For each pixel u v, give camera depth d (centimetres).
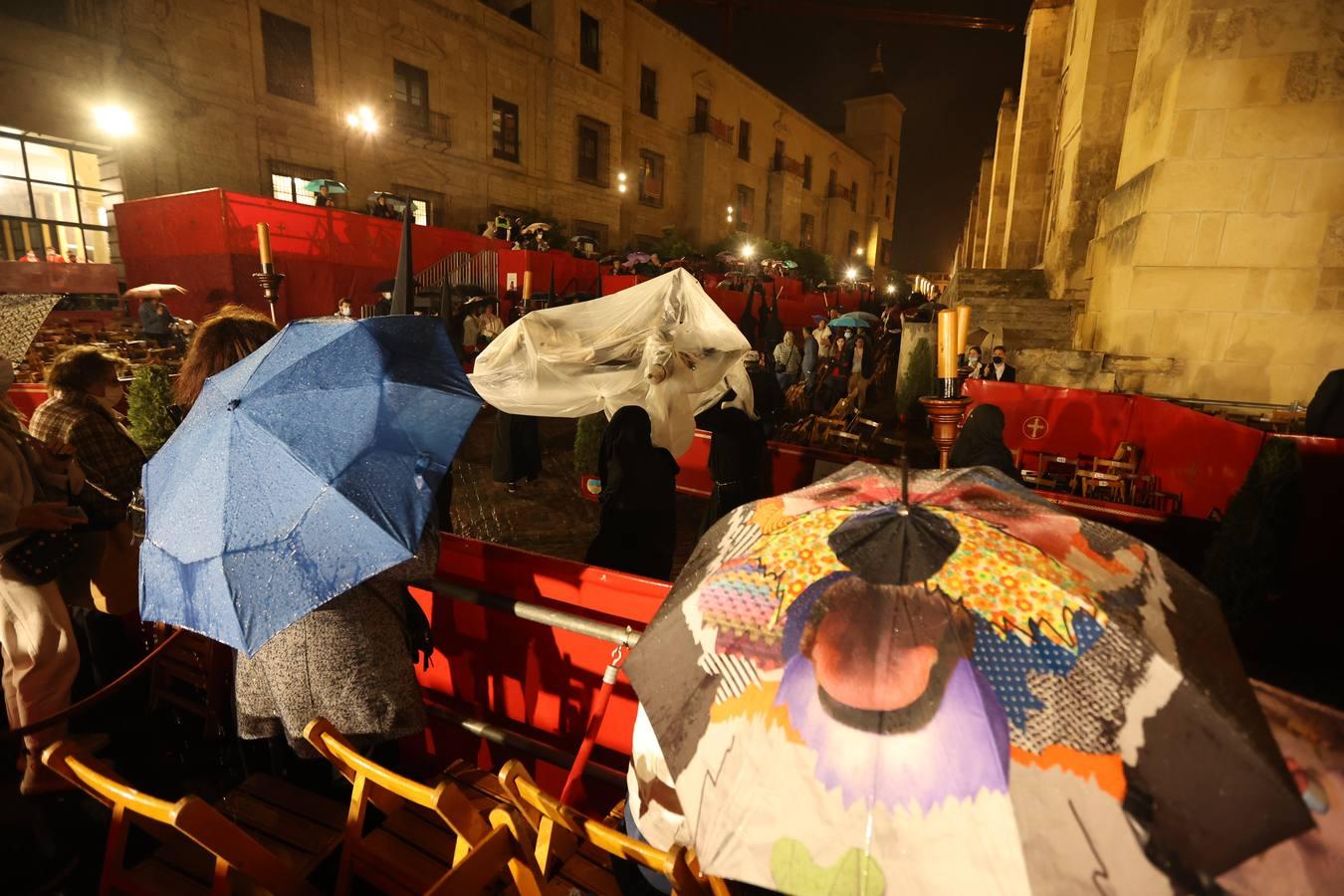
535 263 1764
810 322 2692
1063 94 1603
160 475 182
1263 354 853
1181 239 872
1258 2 796
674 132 3622
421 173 2356
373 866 180
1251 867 75
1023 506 122
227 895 170
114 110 1563
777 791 91
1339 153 795
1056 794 80
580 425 751
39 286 1403
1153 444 707
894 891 81
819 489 139
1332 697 395
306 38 1972
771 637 101
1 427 256
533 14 2788
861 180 5847
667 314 600
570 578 234
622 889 155
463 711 269
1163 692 84
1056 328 1289
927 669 89
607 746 238
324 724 170
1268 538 383
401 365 198
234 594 154
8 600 260
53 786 271
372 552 162
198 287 1392
